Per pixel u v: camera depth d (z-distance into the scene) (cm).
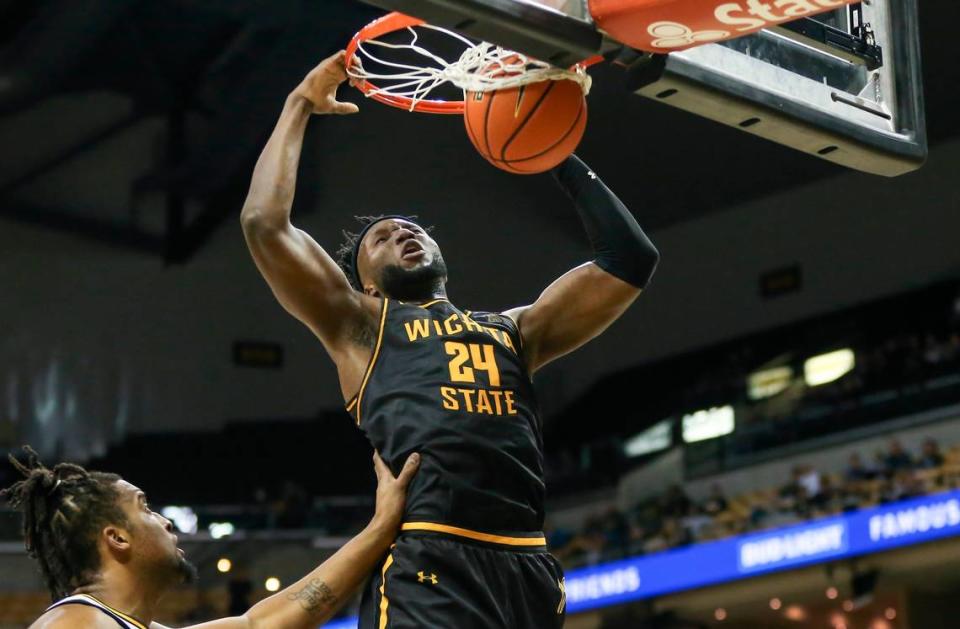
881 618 1492
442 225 1817
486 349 288
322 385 1969
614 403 1966
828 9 251
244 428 1942
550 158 274
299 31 1527
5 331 1853
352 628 1541
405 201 1784
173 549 298
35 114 1636
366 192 1767
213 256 1895
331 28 1520
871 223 1764
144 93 1630
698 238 1911
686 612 1510
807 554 1373
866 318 1747
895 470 1403
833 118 298
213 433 1936
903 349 1605
